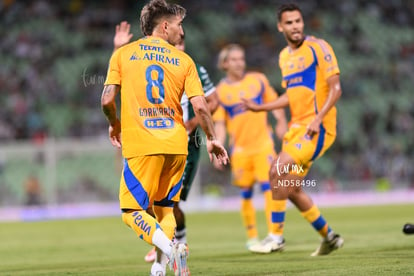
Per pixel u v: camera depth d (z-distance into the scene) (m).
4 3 89.31
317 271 18.17
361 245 27.67
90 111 79.44
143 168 15.80
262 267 20.31
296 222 45.91
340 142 80.50
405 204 65.31
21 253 30.84
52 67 82.88
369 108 85.44
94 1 91.94
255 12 94.25
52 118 78.12
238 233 40.09
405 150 84.00
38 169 68.12
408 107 88.50
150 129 15.81
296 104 23.69
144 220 15.62
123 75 16.06
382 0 100.81
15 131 77.06
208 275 18.64
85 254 29.66
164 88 15.96
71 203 68.69
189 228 44.81
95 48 86.44
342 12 97.31
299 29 23.48
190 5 92.56
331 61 23.03
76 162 69.12
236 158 32.91
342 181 76.75
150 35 16.67
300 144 23.41
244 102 24.41
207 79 24.89
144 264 23.80
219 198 70.94
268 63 88.88
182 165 16.38
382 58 93.56
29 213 67.19
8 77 81.19
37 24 87.94
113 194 69.69
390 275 16.61
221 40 89.62
